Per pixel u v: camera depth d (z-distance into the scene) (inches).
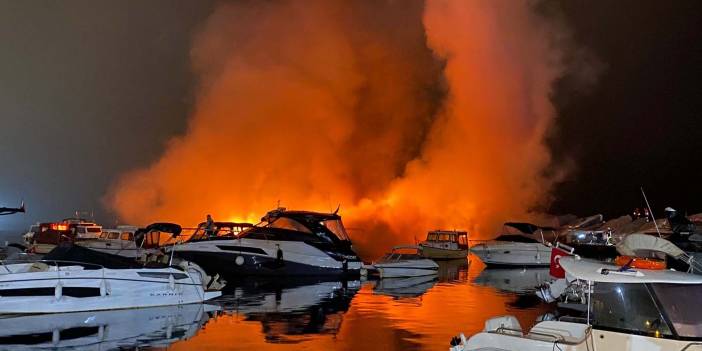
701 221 959.6
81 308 663.8
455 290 910.4
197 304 740.0
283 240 1084.5
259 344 515.5
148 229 1092.5
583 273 354.3
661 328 327.0
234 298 800.9
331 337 547.5
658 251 411.2
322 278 1077.1
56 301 650.8
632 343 329.4
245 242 1071.6
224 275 1070.4
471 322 626.5
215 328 583.5
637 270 347.3
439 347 511.2
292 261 1078.4
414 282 1031.0
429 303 764.6
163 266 734.5
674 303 330.3
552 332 370.3
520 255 1343.5
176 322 612.4
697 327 324.2
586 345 341.7
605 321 342.3
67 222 1419.8
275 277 1079.6
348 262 1101.7
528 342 357.7
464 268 1334.9
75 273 664.4
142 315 651.5
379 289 918.4
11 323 592.4
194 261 1051.9
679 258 396.2
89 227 1304.1
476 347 372.5
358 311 695.1
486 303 764.0
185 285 743.7
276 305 737.6
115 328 576.1
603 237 1626.5
